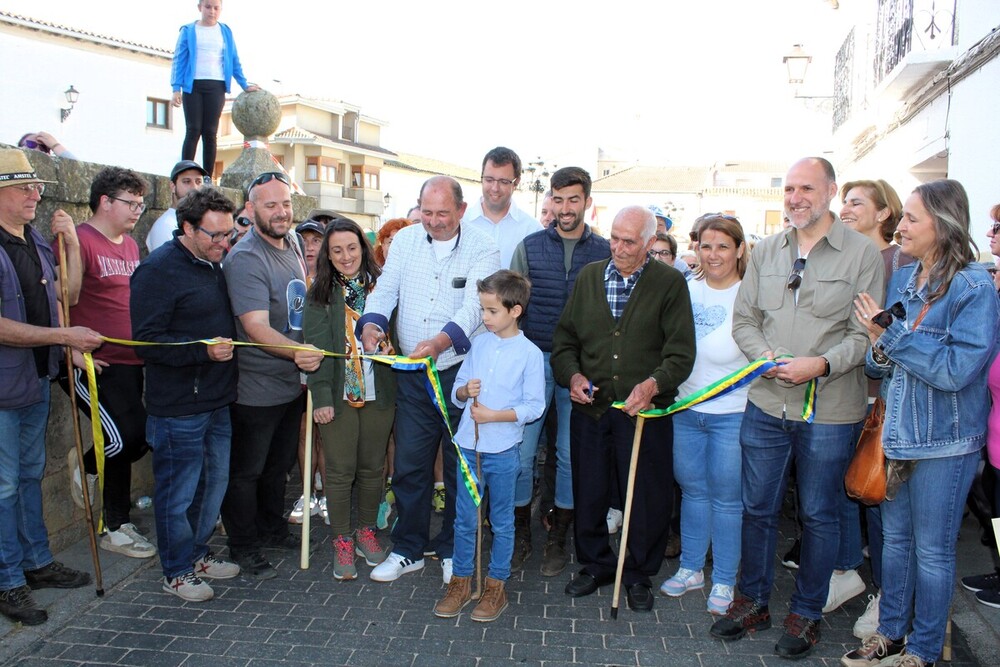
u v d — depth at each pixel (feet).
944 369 8.70
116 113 69.21
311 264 15.90
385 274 12.67
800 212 9.84
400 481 12.57
